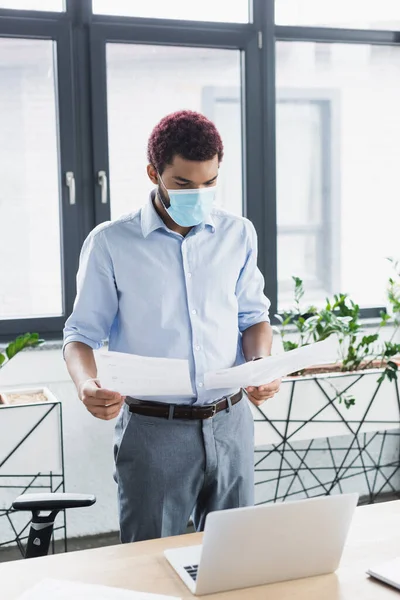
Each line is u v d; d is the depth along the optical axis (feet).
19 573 4.57
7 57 9.73
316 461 11.34
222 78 10.61
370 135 11.40
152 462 5.95
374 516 5.39
